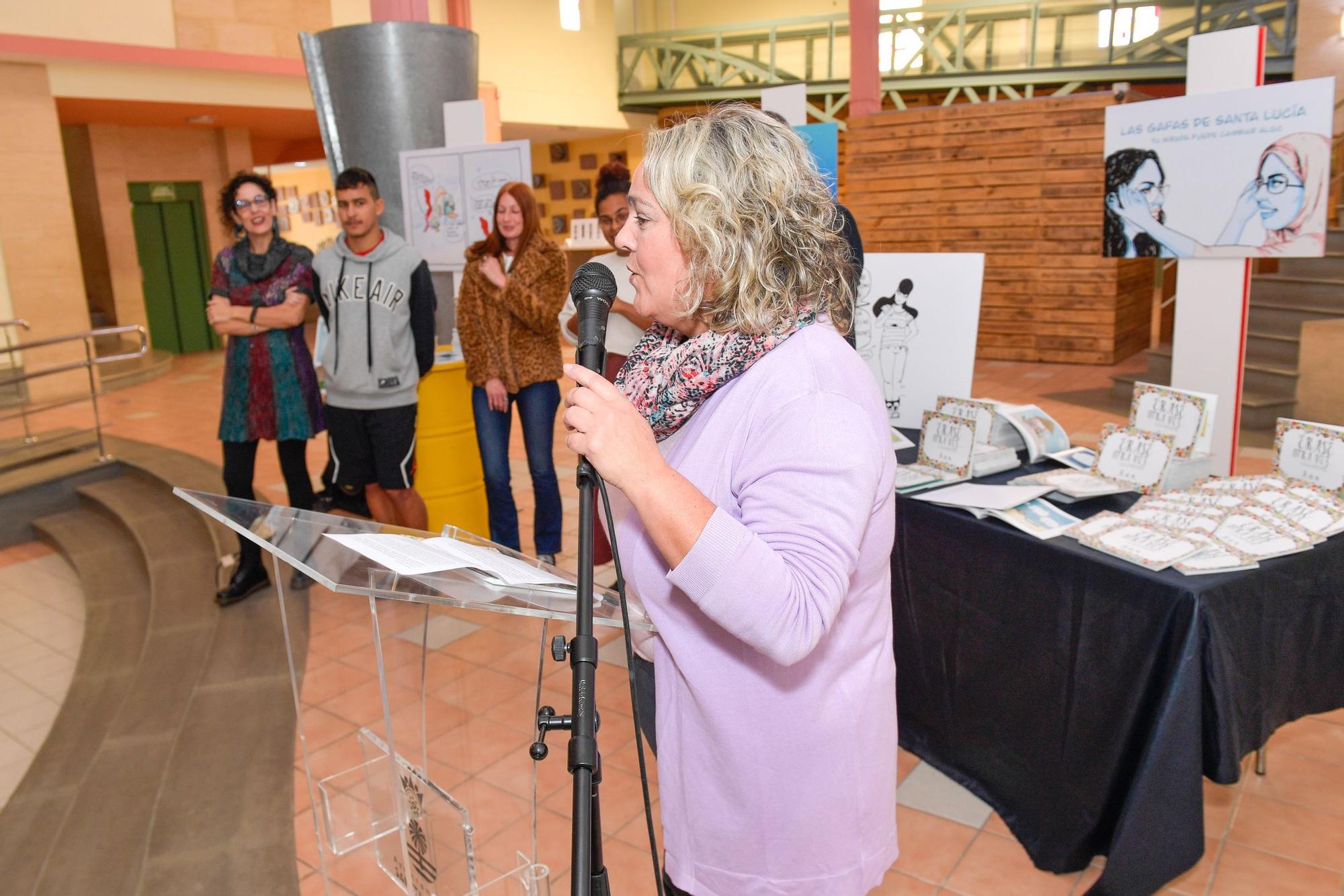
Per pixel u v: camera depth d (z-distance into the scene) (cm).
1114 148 315
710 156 96
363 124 447
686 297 101
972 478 235
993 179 870
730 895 110
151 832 226
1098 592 184
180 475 515
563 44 1238
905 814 221
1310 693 193
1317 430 205
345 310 325
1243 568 175
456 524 394
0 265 804
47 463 536
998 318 889
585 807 77
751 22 1213
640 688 132
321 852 137
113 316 1071
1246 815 216
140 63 841
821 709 104
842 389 96
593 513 96
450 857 104
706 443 101
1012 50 1037
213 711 281
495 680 113
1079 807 192
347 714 165
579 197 1428
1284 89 277
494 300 342
